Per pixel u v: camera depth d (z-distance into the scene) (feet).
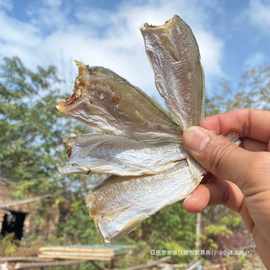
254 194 0.78
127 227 0.73
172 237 5.77
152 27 0.78
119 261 4.17
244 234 5.69
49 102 6.47
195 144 0.79
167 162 0.79
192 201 0.92
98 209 0.75
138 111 0.77
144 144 0.78
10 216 6.59
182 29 0.77
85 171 0.75
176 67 0.78
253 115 1.03
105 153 0.76
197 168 0.80
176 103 0.80
